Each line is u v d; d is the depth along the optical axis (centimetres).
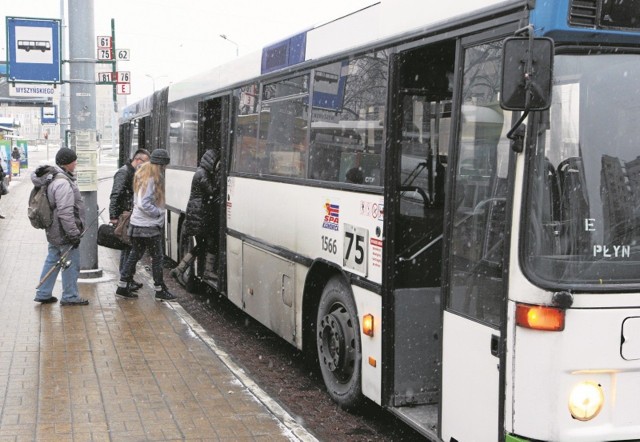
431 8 511
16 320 911
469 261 457
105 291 1110
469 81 468
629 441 407
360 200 598
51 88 1584
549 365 398
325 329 668
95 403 622
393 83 557
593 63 412
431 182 569
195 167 1159
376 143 578
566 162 410
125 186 1158
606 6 403
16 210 2569
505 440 413
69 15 1151
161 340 832
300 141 737
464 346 458
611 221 412
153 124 1569
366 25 609
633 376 407
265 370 788
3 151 3897
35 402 621
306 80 727
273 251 797
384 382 560
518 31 384
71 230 976
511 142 414
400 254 559
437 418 493
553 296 396
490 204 439
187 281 1178
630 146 418
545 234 406
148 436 552
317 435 597
